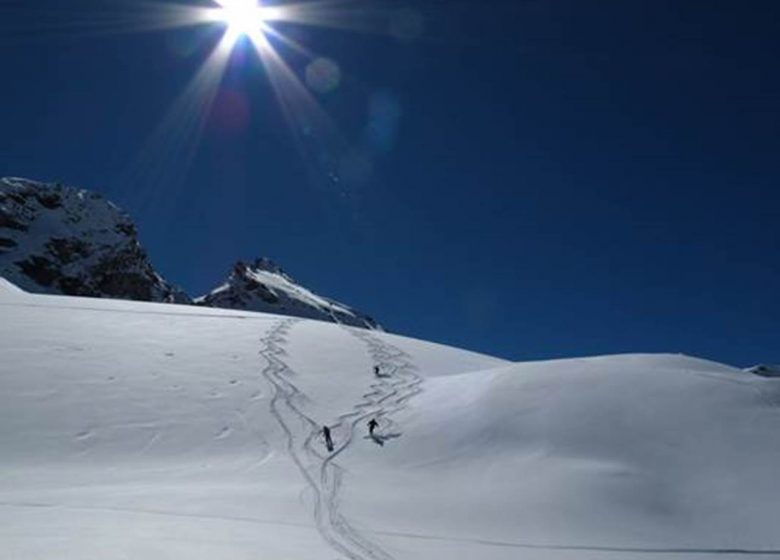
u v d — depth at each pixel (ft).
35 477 105.09
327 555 64.54
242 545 62.49
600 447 121.60
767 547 91.50
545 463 116.88
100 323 194.70
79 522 66.18
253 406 147.54
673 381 144.56
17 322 184.55
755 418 128.98
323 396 157.07
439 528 88.22
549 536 89.81
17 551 51.42
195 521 73.10
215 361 171.83
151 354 171.32
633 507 101.86
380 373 176.14
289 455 124.67
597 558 81.82
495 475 113.60
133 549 55.26
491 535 87.56
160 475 109.40
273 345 190.60
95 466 115.24
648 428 126.41
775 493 106.83
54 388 143.33
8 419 128.47
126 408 139.54
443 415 141.18
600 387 142.61
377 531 81.82
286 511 86.28
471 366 206.28
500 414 135.23
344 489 104.37
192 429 134.41
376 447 128.98
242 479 107.96
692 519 99.71
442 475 115.55
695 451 119.24
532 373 153.89
